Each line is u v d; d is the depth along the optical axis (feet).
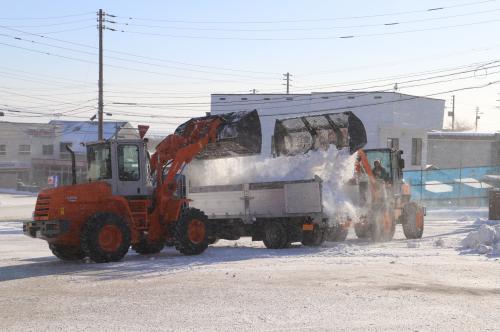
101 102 151.94
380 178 78.84
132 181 61.21
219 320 31.53
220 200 72.90
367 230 77.41
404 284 41.45
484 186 159.94
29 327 30.58
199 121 67.97
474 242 62.23
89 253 56.08
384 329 29.43
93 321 31.68
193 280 44.27
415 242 69.00
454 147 228.02
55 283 44.65
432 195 162.71
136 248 67.67
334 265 50.72
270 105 184.65
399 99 176.55
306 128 71.72
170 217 62.75
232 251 65.36
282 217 68.03
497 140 224.12
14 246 80.94
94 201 58.44
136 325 30.68
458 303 35.42
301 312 33.22
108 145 60.80
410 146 182.50
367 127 176.14
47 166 337.93
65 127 348.79
